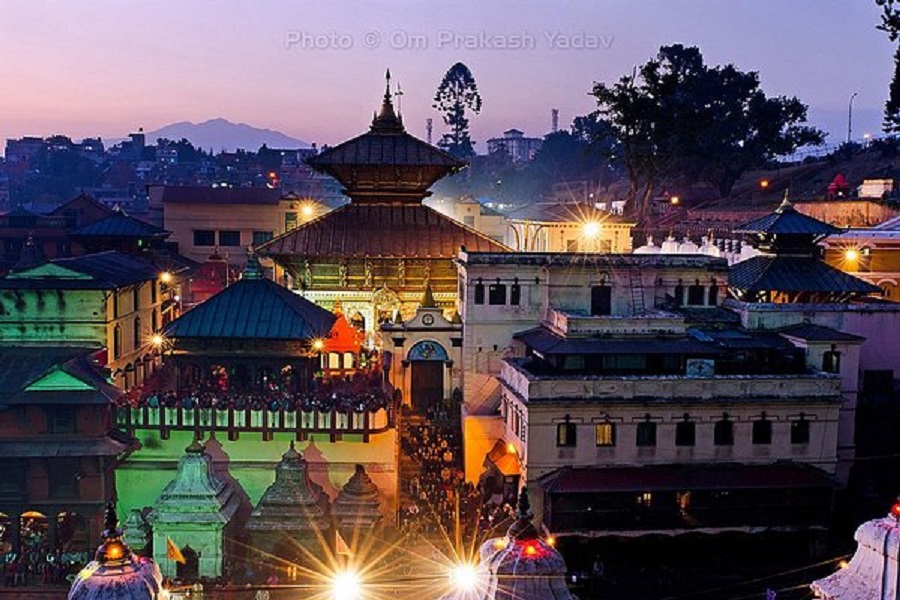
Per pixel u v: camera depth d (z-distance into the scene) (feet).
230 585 153.17
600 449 170.40
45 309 190.49
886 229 253.85
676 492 166.30
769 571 164.25
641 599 152.35
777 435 173.68
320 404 171.83
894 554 58.75
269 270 332.19
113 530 61.67
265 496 160.45
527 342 195.93
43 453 162.61
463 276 215.51
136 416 171.53
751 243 231.50
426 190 272.92
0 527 165.89
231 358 183.01
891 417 191.93
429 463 194.08
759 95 457.68
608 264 209.56
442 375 220.02
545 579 62.28
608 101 370.53
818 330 191.93
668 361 183.11
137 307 221.25
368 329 249.55
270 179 615.57
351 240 253.03
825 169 485.97
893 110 322.34
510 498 177.58
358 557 159.74
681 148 380.17
